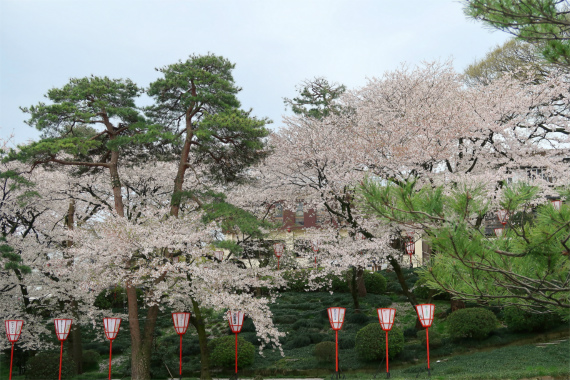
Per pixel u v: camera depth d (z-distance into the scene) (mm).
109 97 18359
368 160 17953
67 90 17922
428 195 7293
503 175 16891
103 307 23656
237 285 17375
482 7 7426
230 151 18234
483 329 16094
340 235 19250
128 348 20781
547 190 15320
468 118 18156
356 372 15938
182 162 18062
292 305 23047
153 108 18828
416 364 15797
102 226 15469
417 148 16812
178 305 17578
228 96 18281
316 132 19344
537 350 13711
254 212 22078
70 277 17469
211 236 18219
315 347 17016
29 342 17500
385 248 17328
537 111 20859
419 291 22281
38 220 20297
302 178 19781
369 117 20016
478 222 9680
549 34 7328
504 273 7246
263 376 16781
